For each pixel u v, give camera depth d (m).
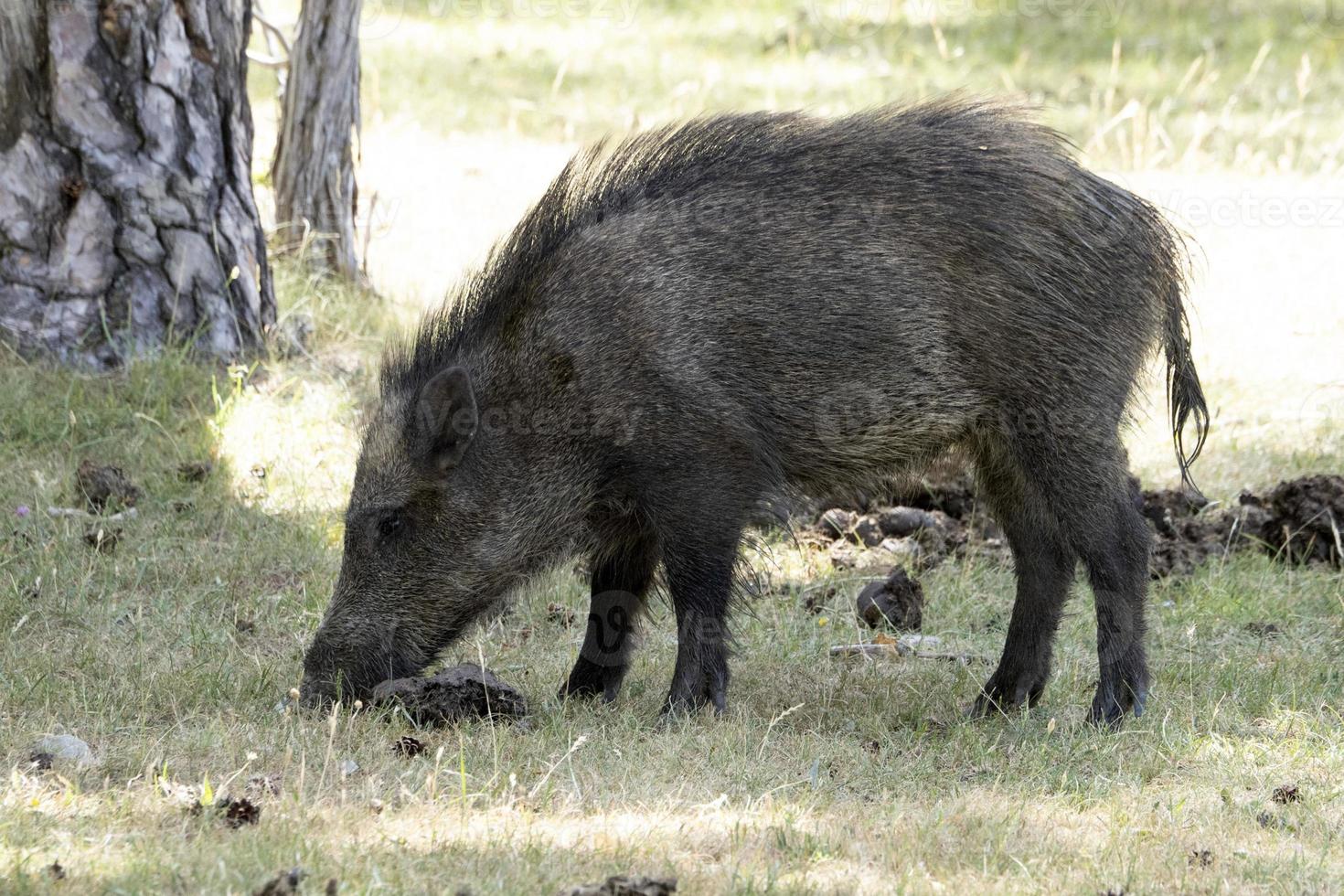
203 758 11.36
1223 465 19.72
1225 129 36.56
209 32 19.06
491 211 27.84
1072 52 44.28
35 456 17.41
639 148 13.27
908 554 17.41
